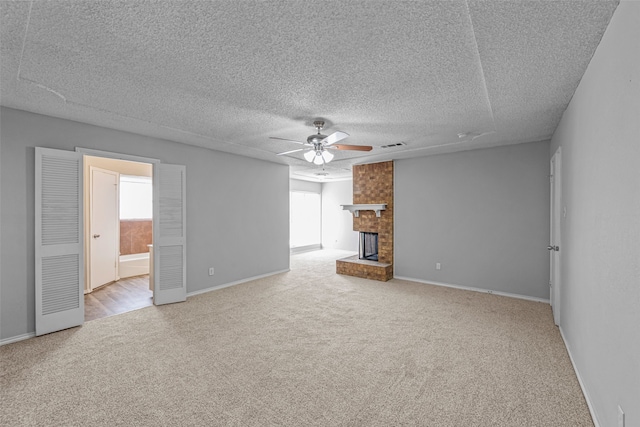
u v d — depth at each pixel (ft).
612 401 5.30
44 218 10.43
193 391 7.16
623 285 4.87
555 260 11.62
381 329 10.85
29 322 10.25
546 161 13.94
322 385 7.41
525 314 12.34
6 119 9.78
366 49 6.35
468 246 16.20
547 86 8.06
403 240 18.65
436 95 8.80
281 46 6.25
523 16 5.19
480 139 13.84
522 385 7.39
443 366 8.29
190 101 9.34
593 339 6.46
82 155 11.35
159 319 11.89
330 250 32.63
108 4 4.90
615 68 5.17
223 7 5.00
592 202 6.61
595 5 4.91
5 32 5.73
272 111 10.19
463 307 13.25
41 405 6.64
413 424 6.07
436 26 5.53
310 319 11.85
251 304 13.75
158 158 13.79
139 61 6.89
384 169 19.30
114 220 18.47
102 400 6.82
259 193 19.04
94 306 13.62
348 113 10.36
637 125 4.33
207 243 15.92
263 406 6.63
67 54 6.58
